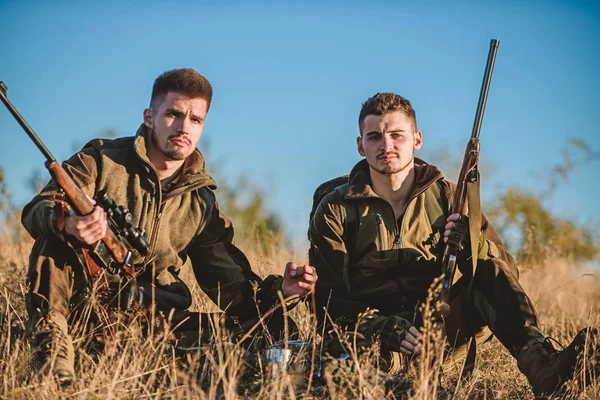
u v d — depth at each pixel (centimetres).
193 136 586
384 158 597
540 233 1151
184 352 550
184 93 580
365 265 601
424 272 605
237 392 498
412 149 609
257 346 576
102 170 579
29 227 543
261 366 502
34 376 466
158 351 522
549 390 504
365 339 552
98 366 486
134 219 579
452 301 582
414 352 539
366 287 601
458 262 580
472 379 555
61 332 492
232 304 611
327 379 477
